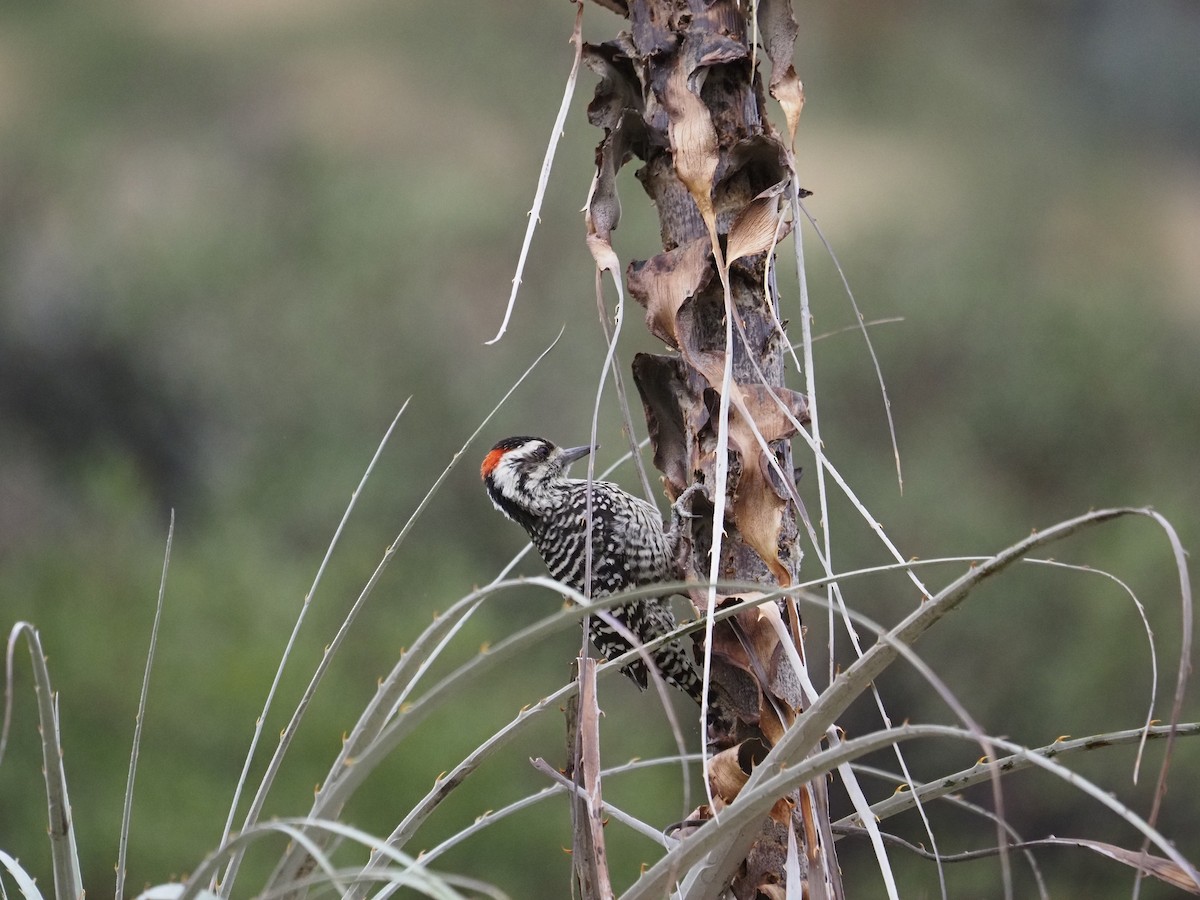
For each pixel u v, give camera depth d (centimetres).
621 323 336
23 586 1797
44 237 2539
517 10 2873
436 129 2700
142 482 2433
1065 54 3262
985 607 1923
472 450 2275
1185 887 278
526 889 1403
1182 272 2652
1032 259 2638
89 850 1373
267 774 322
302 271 2517
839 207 2627
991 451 2362
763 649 340
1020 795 1689
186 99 2773
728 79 360
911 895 1566
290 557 2098
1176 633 1847
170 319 2484
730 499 351
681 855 280
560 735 1542
